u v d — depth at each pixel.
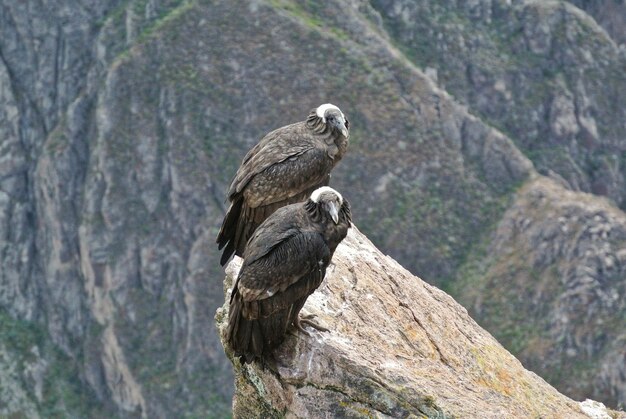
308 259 11.63
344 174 75.19
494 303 68.75
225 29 82.50
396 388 12.42
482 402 13.17
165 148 80.31
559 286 67.38
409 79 80.62
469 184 77.19
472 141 79.56
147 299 78.94
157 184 80.56
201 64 81.69
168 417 74.00
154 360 76.69
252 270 11.66
